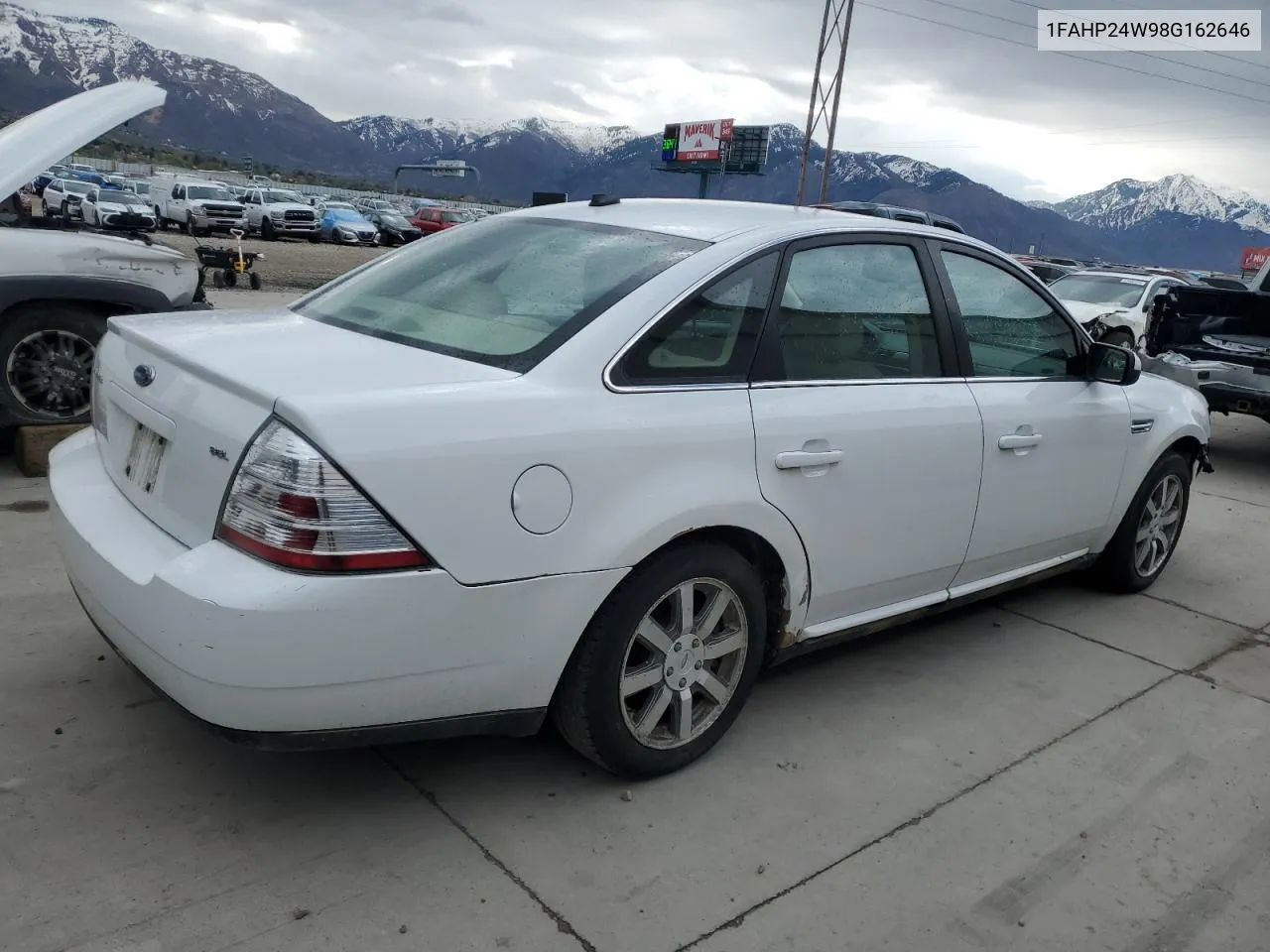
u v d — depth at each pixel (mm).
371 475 2143
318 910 2254
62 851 2377
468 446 2262
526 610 2389
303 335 2773
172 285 5625
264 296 14578
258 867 2383
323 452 2117
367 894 2318
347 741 2301
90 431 3137
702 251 2871
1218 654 4188
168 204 33469
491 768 2889
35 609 3643
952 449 3363
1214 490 7328
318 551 2117
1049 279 18047
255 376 2324
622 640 2600
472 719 2449
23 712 2959
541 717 2559
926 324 3406
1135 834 2830
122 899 2234
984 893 2520
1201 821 2920
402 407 2232
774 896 2434
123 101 5438
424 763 2891
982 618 4402
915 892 2496
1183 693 3771
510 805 2709
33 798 2564
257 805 2625
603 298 2695
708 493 2646
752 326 2871
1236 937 2447
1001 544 3748
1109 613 4570
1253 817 2963
